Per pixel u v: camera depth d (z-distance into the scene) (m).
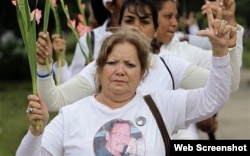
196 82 4.48
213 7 4.38
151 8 4.84
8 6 20.11
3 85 21.58
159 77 4.46
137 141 3.77
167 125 3.92
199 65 5.14
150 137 3.79
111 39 3.84
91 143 3.78
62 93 4.46
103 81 3.86
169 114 3.94
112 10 5.95
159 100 3.94
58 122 3.90
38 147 3.69
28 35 3.83
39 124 3.63
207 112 3.92
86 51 6.03
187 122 3.99
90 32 5.99
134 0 4.86
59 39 6.12
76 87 4.48
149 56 4.06
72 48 35.66
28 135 3.66
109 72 3.82
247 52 43.12
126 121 3.82
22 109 16.17
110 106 3.87
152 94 3.95
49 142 3.86
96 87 4.10
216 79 3.83
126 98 3.87
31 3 16.14
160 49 5.23
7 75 22.86
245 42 45.53
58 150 3.89
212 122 6.97
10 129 12.89
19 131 12.68
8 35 23.22
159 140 3.81
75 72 6.14
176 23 5.26
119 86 3.80
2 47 23.11
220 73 3.81
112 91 3.82
